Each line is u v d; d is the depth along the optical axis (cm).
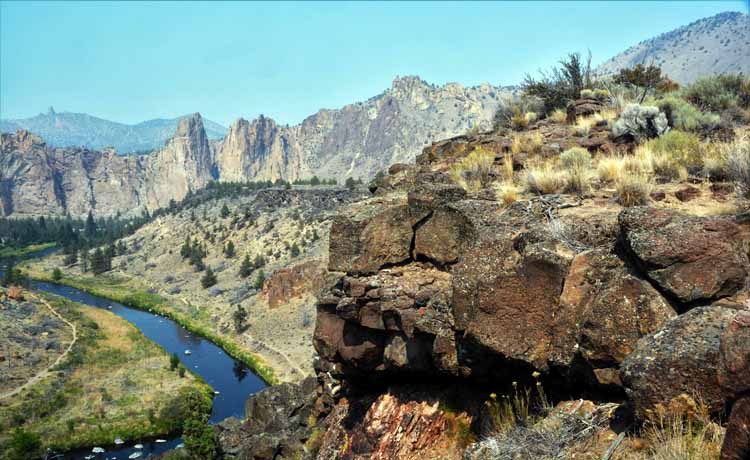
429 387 737
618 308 461
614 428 427
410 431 709
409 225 802
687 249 444
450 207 756
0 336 6781
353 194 16362
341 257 823
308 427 1434
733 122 1284
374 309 731
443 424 679
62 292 12262
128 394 5347
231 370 6350
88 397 5259
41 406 4928
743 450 312
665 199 741
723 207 656
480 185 1011
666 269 448
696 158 873
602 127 1334
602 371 463
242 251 14088
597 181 889
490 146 1352
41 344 6856
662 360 388
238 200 19850
